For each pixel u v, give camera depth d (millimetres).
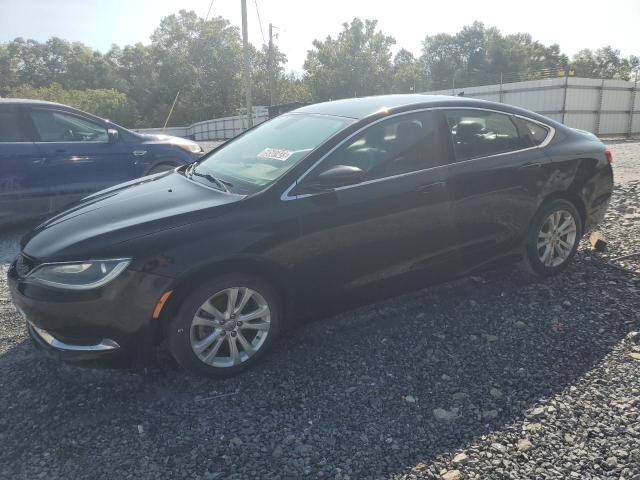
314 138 3652
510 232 4180
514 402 2859
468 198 3895
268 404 2930
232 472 2424
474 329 3689
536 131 4418
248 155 3967
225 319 3133
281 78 71062
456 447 2539
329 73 58500
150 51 78000
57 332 2918
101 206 3535
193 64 72625
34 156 6520
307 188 3361
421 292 4324
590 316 3799
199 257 2975
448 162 3871
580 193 4504
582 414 2730
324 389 3055
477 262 4098
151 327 2971
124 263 2881
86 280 2867
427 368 3232
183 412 2875
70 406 2941
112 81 81438
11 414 2877
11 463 2500
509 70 85062
